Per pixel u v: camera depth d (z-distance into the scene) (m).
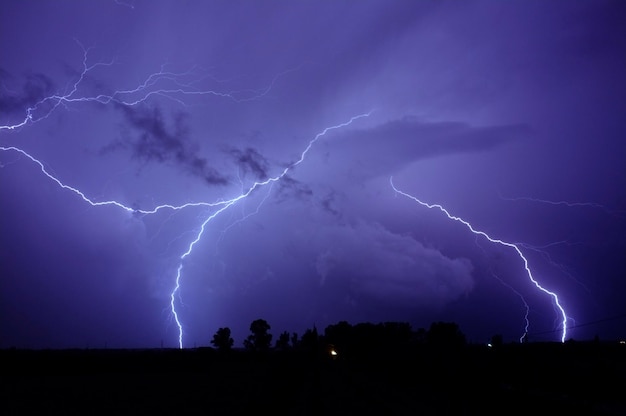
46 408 18.39
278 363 46.75
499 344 20.20
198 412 16.88
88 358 42.88
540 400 14.18
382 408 15.24
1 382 30.03
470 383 18.44
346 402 16.92
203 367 41.91
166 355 49.56
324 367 38.38
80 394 22.81
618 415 11.89
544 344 20.92
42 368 38.41
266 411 16.20
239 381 28.77
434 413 14.04
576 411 12.81
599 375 15.70
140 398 21.11
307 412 15.22
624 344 21.38
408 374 24.42
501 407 14.80
